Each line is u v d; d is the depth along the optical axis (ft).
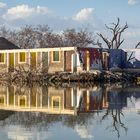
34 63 208.13
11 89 141.79
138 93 121.49
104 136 53.62
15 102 96.53
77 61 195.31
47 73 192.85
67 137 52.49
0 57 222.89
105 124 63.05
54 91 130.82
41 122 64.34
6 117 70.03
